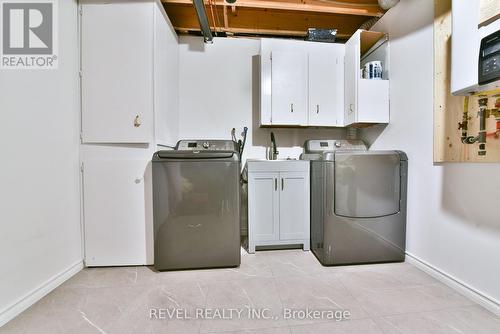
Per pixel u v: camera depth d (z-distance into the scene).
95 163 1.73
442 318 1.21
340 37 2.54
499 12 1.03
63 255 1.58
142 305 1.33
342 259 1.78
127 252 1.78
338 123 2.32
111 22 1.71
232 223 1.73
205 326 1.16
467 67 1.17
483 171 1.30
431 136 1.61
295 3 2.07
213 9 2.21
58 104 1.55
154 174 1.67
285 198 2.05
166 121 2.04
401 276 1.62
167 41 2.06
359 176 1.76
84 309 1.29
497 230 1.23
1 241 1.20
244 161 2.56
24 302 1.29
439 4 1.52
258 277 1.62
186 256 1.71
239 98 2.54
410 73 1.80
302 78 2.27
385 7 1.98
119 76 1.72
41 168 1.42
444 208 1.52
